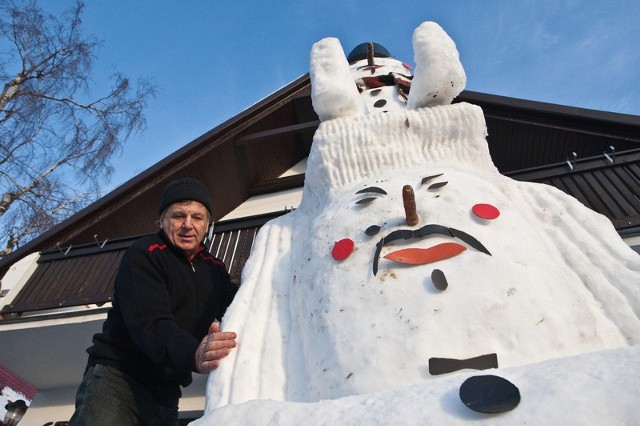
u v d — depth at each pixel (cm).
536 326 156
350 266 190
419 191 216
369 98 430
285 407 133
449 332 156
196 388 499
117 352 192
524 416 99
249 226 500
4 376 680
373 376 153
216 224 511
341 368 162
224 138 700
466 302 162
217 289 232
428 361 149
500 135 652
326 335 176
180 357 171
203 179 714
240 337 197
